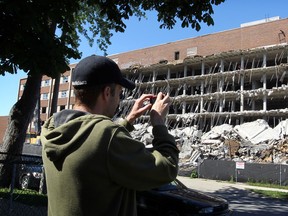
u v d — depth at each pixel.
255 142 42.31
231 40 58.00
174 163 1.73
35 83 13.50
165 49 66.00
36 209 8.63
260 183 27.27
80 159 1.58
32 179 13.02
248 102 54.78
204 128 56.56
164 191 8.40
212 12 8.79
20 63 8.12
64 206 1.60
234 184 25.84
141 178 1.60
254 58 55.09
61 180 1.62
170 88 64.81
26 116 13.27
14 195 10.19
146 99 2.08
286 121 43.78
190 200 7.94
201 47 61.34
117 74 1.82
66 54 8.67
